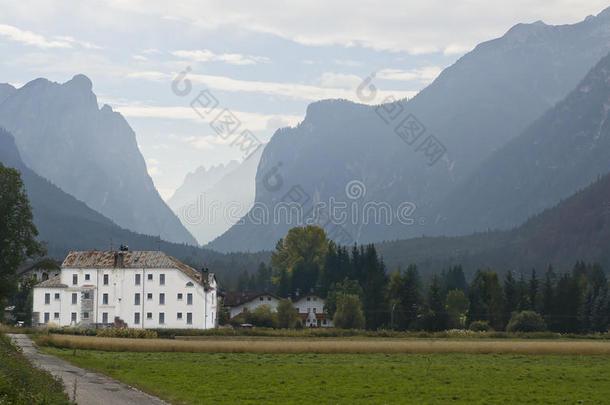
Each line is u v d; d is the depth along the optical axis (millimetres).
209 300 138500
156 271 135375
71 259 137875
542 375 66375
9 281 85688
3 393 41000
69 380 55375
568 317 150750
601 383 62250
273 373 64938
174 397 49906
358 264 183500
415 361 77750
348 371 67312
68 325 132375
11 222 83688
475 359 80562
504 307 153375
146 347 85500
